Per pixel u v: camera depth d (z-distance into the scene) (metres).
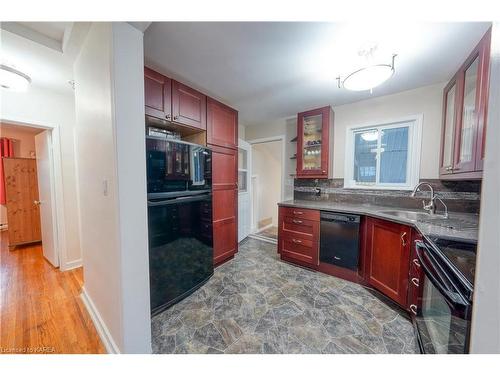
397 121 2.36
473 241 1.08
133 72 1.11
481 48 1.31
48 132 2.38
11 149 4.02
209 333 1.45
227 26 1.31
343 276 2.22
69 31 1.34
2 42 1.42
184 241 1.85
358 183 2.72
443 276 0.95
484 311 0.43
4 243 3.43
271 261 2.72
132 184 1.11
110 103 1.06
